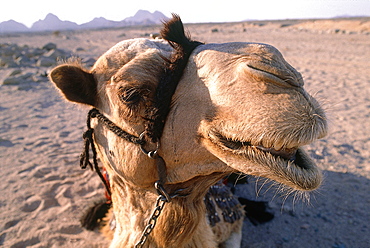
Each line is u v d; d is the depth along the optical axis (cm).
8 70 379
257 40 682
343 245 99
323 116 47
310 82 294
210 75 51
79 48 597
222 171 55
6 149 164
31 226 106
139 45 58
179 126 53
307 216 112
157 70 53
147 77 52
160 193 58
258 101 45
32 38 1205
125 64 56
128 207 65
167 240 61
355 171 138
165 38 54
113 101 56
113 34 1266
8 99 261
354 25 1030
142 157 56
